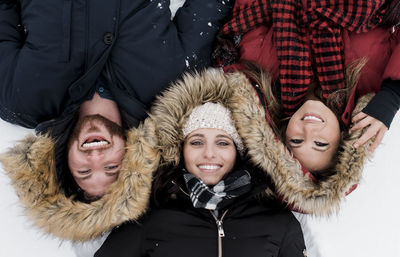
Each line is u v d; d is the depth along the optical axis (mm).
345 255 1560
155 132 1332
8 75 1355
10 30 1401
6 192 1483
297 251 1376
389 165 1600
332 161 1353
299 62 1378
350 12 1344
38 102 1346
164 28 1393
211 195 1331
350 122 1350
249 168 1399
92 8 1319
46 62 1318
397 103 1323
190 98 1350
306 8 1373
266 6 1406
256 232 1354
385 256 1564
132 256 1333
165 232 1354
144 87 1396
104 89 1426
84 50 1328
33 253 1469
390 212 1582
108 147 1359
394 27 1401
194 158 1344
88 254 1483
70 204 1307
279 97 1449
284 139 1399
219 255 1321
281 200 1416
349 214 1581
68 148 1360
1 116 1446
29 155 1243
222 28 1449
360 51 1396
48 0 1321
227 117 1356
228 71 1474
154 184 1384
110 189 1315
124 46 1367
